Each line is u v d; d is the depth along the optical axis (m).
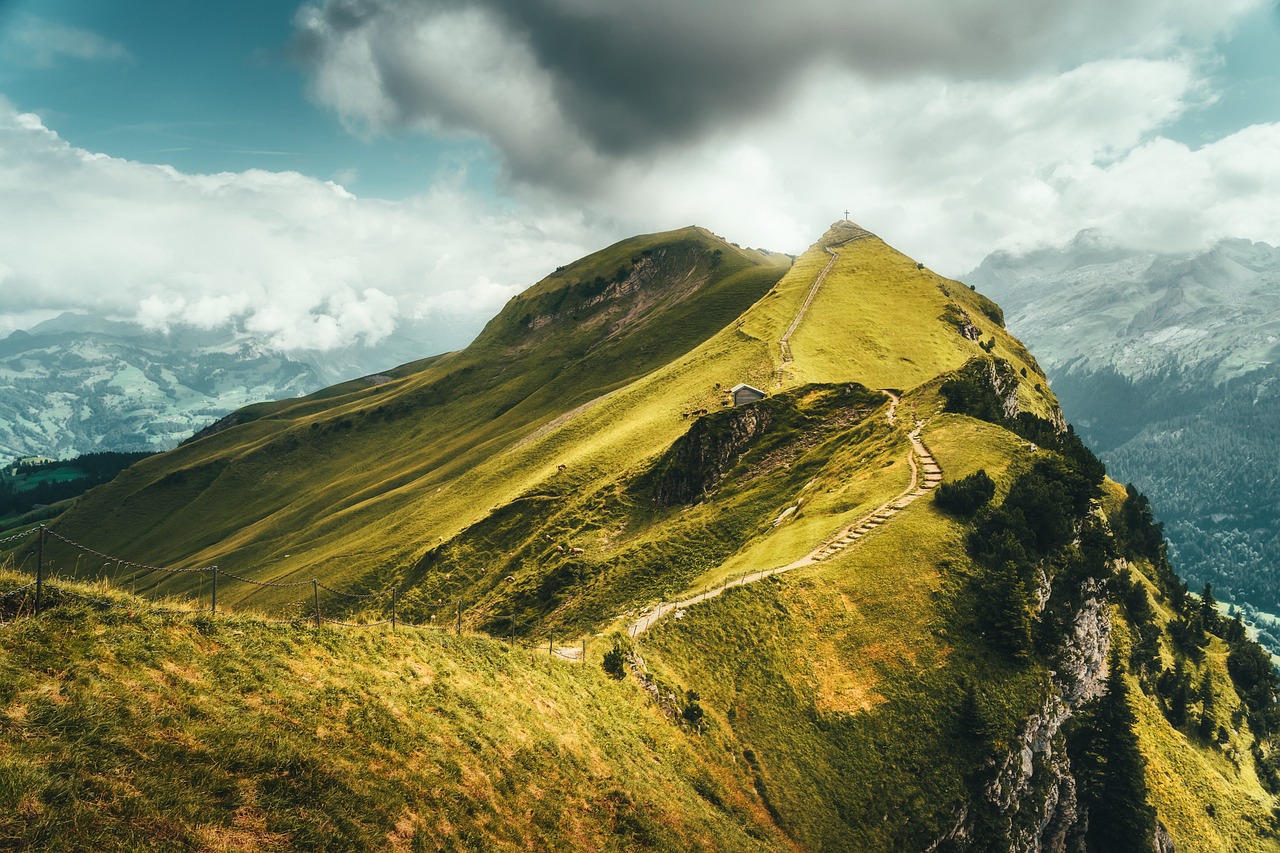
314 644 32.62
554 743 37.75
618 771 40.00
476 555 151.25
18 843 16.58
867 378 156.50
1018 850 54.75
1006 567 67.12
